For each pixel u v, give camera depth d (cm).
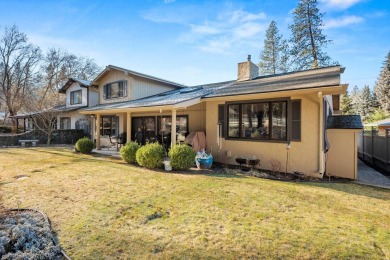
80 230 371
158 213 438
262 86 892
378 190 604
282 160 806
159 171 807
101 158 1123
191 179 684
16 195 543
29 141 1672
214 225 387
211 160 869
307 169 755
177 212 441
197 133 1039
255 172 796
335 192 575
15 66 2722
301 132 765
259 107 863
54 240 338
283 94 744
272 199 509
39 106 2108
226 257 297
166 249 316
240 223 393
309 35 2356
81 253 307
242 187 599
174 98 1082
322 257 296
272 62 2977
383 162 941
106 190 577
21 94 2738
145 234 358
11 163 961
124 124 1574
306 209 455
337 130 790
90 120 1973
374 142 1050
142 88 1591
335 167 791
